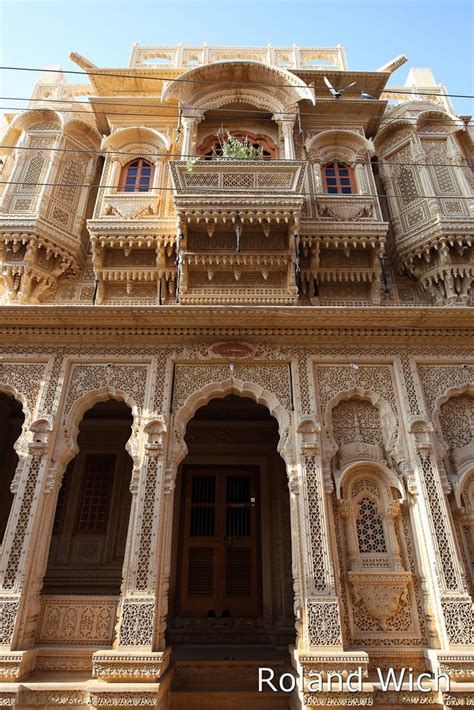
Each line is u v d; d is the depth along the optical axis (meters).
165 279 7.89
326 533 4.94
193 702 5.03
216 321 5.96
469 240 7.67
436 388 5.86
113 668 4.38
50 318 5.91
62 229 8.12
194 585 7.25
